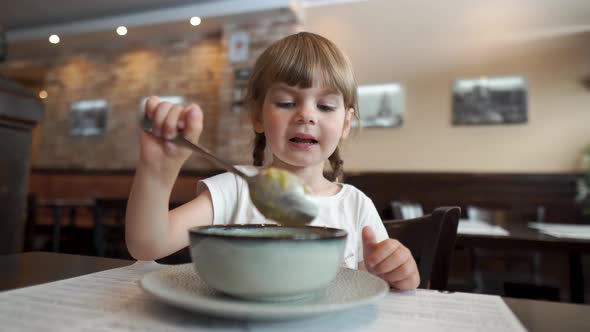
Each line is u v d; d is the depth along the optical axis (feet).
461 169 12.64
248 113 3.35
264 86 2.81
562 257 10.39
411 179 11.73
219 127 14.49
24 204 4.21
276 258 1.05
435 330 1.06
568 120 11.91
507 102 12.39
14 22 16.19
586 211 10.21
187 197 13.08
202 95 15.75
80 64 17.62
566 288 10.28
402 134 13.21
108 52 17.25
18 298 1.23
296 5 13.62
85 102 17.37
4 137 3.93
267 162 3.33
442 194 11.52
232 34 14.67
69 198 15.40
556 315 1.22
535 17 12.30
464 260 10.42
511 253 9.80
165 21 14.76
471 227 4.83
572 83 11.96
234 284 1.07
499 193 11.19
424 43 13.17
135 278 1.54
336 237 1.15
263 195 1.47
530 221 7.04
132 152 16.57
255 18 14.26
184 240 2.21
